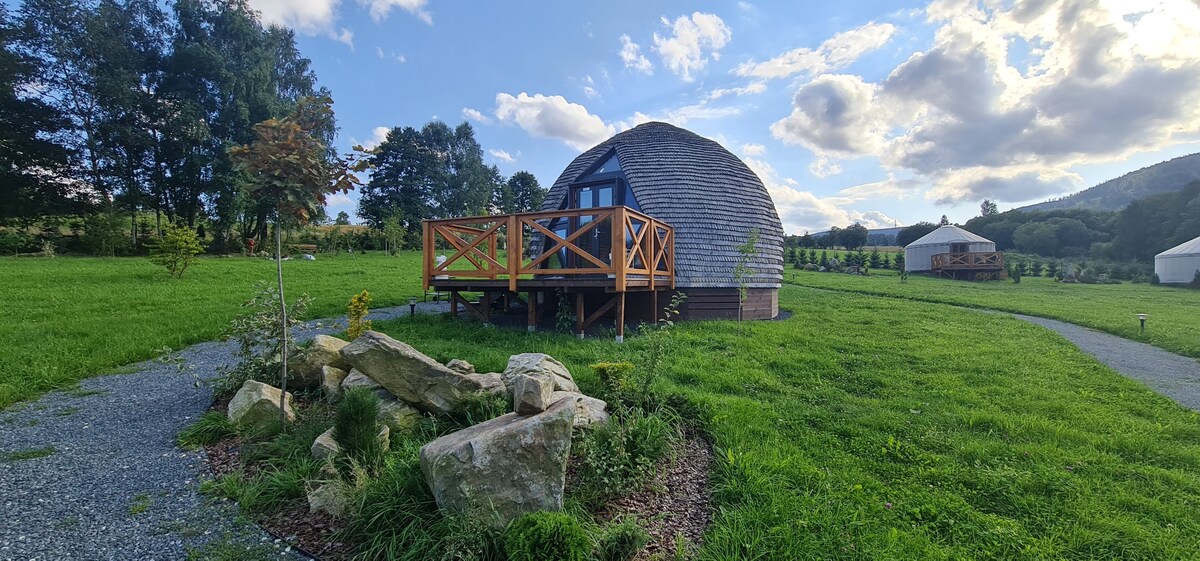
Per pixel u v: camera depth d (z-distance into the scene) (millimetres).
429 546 2604
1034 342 9445
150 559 2613
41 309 9555
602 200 12711
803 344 8539
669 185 11594
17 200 27391
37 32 28359
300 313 4688
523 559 2277
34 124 28438
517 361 5148
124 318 8844
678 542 2793
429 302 13328
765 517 3018
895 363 7359
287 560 2623
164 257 15469
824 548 2768
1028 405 5555
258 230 35125
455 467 2807
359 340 4406
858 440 4375
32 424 4438
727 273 11234
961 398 5719
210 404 4969
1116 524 3139
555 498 2889
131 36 32094
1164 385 6859
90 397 5203
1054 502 3410
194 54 31188
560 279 8367
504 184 68938
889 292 20766
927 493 3461
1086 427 4945
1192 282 25641
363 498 2924
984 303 16922
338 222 36438
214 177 30844
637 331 8867
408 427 4082
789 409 5117
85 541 2740
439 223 9500
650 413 4500
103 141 30484
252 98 33094
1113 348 9586
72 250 25797
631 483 3428
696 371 6289
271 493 3180
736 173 12656
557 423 2992
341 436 3502
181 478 3486
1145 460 4227
